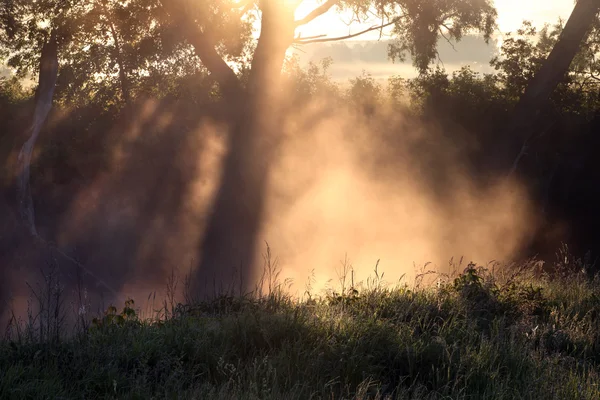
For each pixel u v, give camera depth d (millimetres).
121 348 7703
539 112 30078
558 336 9094
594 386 7094
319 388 6773
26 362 7449
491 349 8000
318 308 9781
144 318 10250
